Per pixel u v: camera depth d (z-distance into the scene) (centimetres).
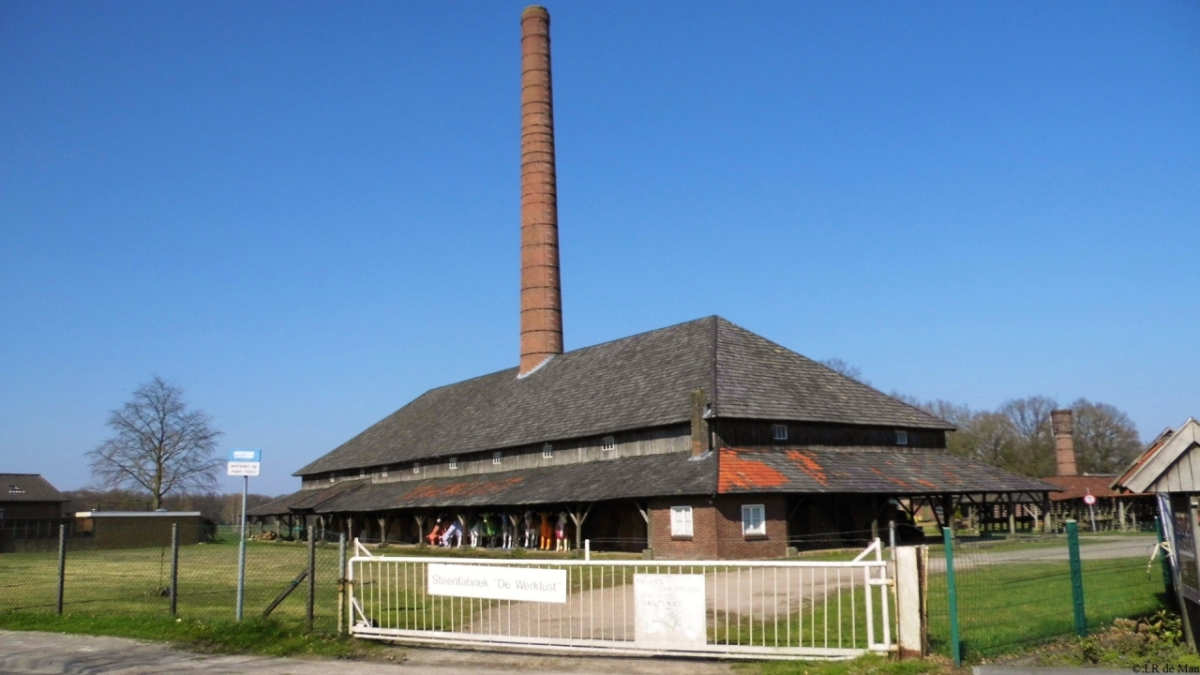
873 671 1170
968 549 1482
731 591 2083
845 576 2333
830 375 4203
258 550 4784
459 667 1331
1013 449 9619
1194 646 1301
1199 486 1202
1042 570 1891
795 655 1269
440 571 1512
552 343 5438
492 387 5756
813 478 3422
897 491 3541
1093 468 9562
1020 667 1125
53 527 5625
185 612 1939
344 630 1564
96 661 1405
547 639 1389
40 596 2383
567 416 4491
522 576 1430
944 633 1302
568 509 3862
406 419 6631
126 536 5569
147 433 7400
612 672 1278
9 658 1440
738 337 4188
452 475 5250
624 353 4703
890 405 4172
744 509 3253
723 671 1259
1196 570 1223
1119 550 2488
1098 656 1230
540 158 5531
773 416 3672
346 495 5969
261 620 1634
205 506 10238
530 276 5484
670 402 3847
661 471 3550
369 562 1630
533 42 5584
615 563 1362
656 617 1330
